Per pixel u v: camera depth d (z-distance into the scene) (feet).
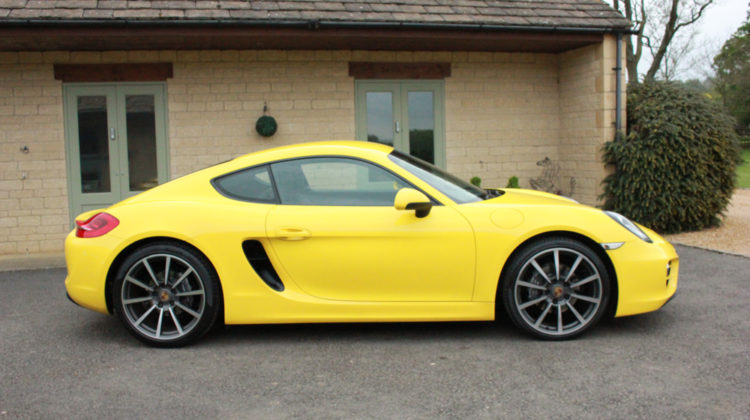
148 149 27.20
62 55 26.22
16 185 26.30
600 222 13.48
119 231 13.53
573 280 13.60
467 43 27.53
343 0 26.30
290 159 14.10
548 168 30.91
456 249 13.29
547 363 12.22
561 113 30.76
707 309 15.74
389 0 26.73
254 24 23.86
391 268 13.34
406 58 29.01
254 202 13.83
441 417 9.95
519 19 26.55
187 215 13.50
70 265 13.83
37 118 26.27
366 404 10.52
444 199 13.65
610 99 27.71
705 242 24.82
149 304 13.85
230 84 27.48
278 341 14.06
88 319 16.22
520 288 13.47
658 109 26.94
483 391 10.94
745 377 11.32
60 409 10.53
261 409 10.41
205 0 24.94
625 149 26.76
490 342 13.60
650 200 26.53
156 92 27.07
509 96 30.30
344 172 13.94
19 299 18.47
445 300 13.47
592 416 9.86
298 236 13.30
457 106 29.76
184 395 11.05
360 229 13.29
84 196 26.78
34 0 23.53
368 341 13.92
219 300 13.58
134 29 23.35
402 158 14.67
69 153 26.55
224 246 13.37
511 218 13.37
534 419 9.80
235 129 27.63
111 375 12.10
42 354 13.42
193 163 27.40
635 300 13.44
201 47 26.61
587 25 26.76
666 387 10.94
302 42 26.17
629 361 12.23
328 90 28.30
